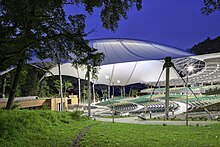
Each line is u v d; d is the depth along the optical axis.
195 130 12.34
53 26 10.20
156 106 41.00
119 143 8.21
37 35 9.85
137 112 33.81
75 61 10.76
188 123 18.14
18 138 8.77
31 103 24.84
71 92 62.31
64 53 11.86
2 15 8.10
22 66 15.55
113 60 26.81
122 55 28.12
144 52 29.52
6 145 7.53
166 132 11.55
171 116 25.50
